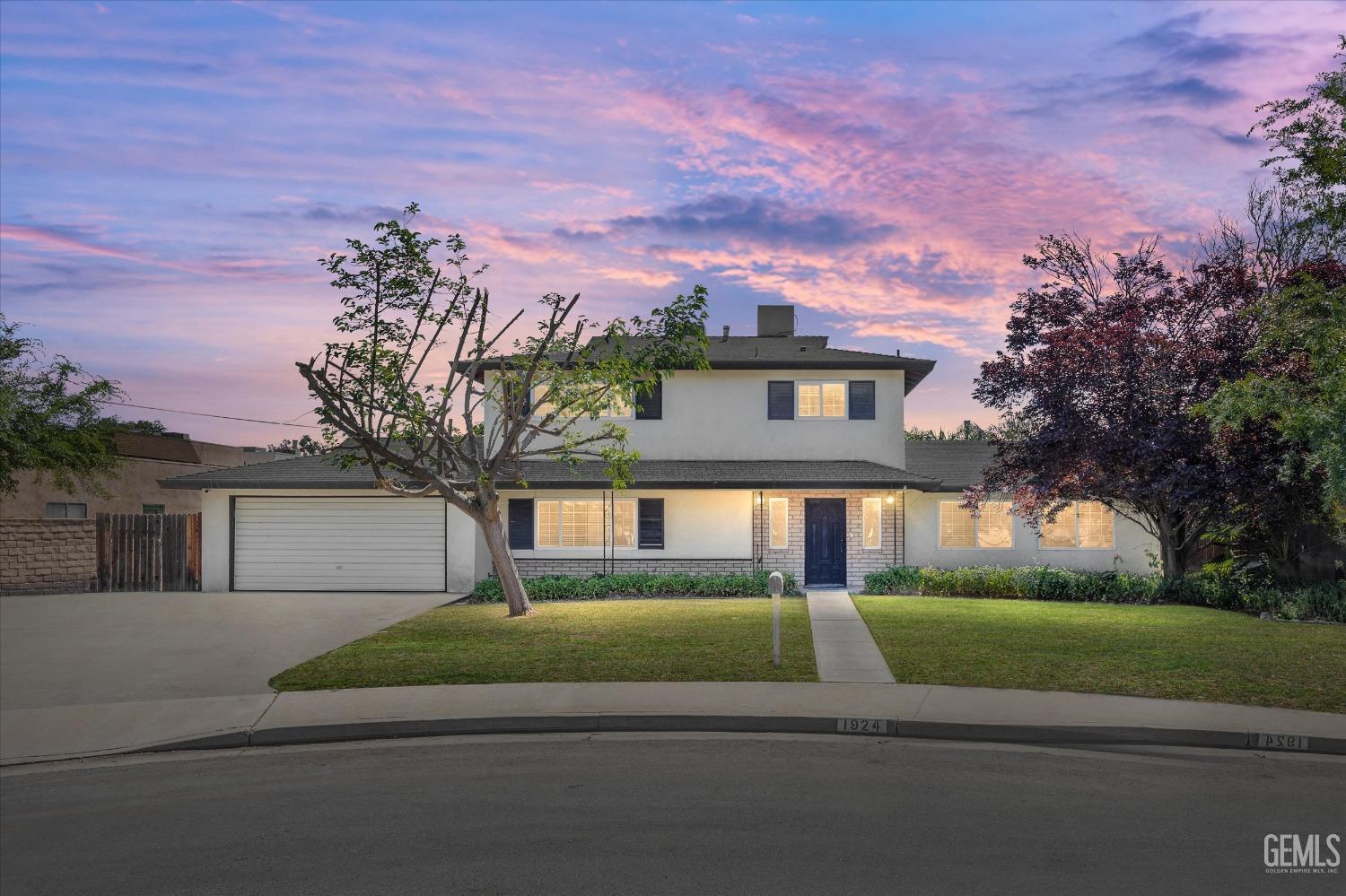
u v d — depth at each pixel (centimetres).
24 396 2512
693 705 1091
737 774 864
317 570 2445
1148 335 2089
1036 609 1964
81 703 1172
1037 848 675
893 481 2319
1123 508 2489
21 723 1077
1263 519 2036
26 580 2403
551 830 719
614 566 2491
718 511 2494
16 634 1719
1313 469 1706
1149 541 2503
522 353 1989
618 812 758
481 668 1317
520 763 909
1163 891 600
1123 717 1023
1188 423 2045
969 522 2536
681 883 616
